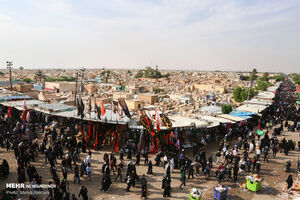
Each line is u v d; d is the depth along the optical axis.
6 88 50.34
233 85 95.25
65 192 12.02
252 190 14.68
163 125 19.66
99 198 12.99
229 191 14.74
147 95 50.06
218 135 25.31
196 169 16.94
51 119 26.42
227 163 16.67
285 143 21.72
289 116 36.22
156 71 151.62
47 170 16.02
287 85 123.62
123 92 56.97
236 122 26.73
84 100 40.78
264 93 58.84
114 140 20.09
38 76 101.19
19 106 28.69
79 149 19.03
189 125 21.55
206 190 14.74
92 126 21.19
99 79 109.75
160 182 15.46
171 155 18.52
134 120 23.30
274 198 14.03
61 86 63.41
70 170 16.45
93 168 16.94
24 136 22.55
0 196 10.81
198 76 181.38
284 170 18.34
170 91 76.50
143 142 20.16
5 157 17.70
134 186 14.69
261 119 33.06
